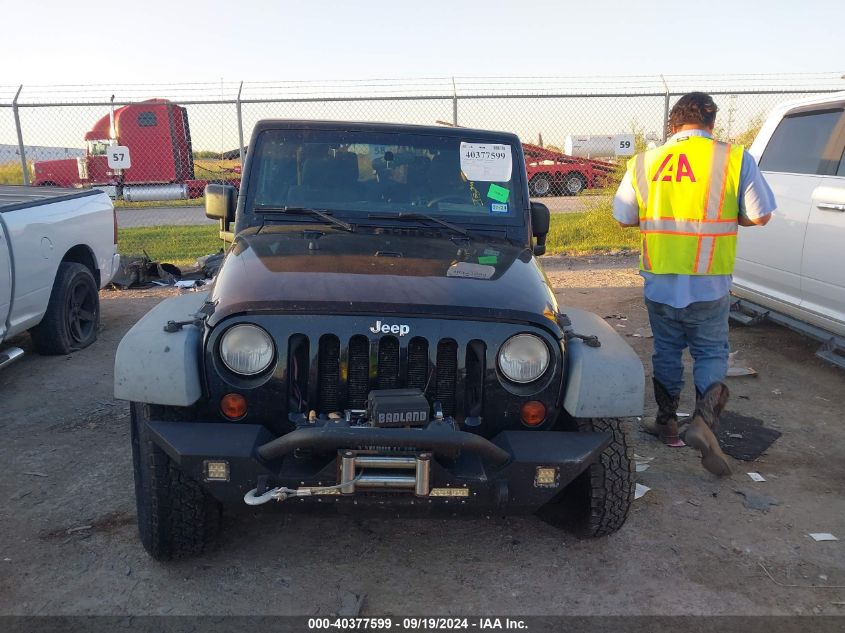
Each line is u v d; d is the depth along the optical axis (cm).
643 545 344
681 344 432
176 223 1755
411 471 266
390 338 282
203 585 308
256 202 394
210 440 268
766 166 636
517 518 369
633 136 1178
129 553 330
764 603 300
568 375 295
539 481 276
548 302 307
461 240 378
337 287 294
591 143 1836
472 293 297
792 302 586
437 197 400
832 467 431
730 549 341
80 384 565
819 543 347
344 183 400
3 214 536
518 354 287
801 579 318
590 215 1259
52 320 622
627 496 321
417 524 362
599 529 331
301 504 278
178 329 290
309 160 402
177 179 2316
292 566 323
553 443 280
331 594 304
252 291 291
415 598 302
